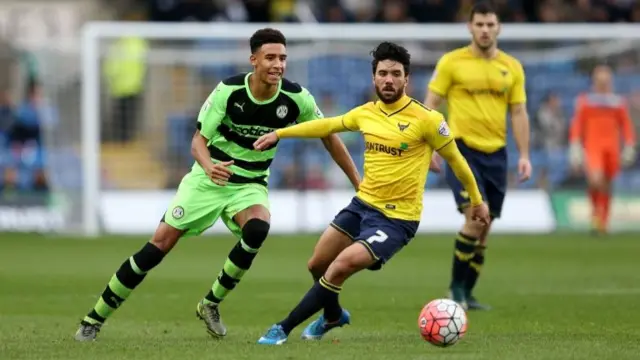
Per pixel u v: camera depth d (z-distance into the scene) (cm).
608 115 7762
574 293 4766
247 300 4619
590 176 7831
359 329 3700
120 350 3034
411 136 3250
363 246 3175
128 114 8444
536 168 8450
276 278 5478
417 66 8450
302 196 8350
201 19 9450
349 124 3312
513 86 4341
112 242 7462
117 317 4103
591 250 6925
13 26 10219
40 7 10300
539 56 8550
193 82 8512
